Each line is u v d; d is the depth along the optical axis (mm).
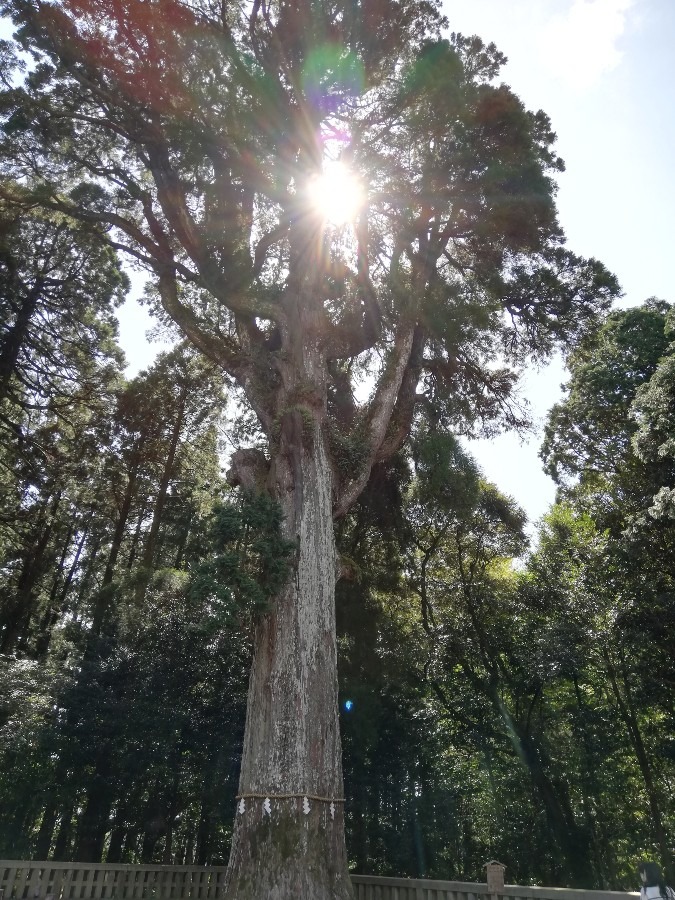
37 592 27672
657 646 16469
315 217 15883
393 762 16891
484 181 15211
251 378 14422
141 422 24844
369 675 16844
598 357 25203
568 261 16859
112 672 16922
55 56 15469
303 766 9906
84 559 30609
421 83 14969
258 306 14586
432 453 17391
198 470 27297
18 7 14750
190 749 16422
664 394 17375
